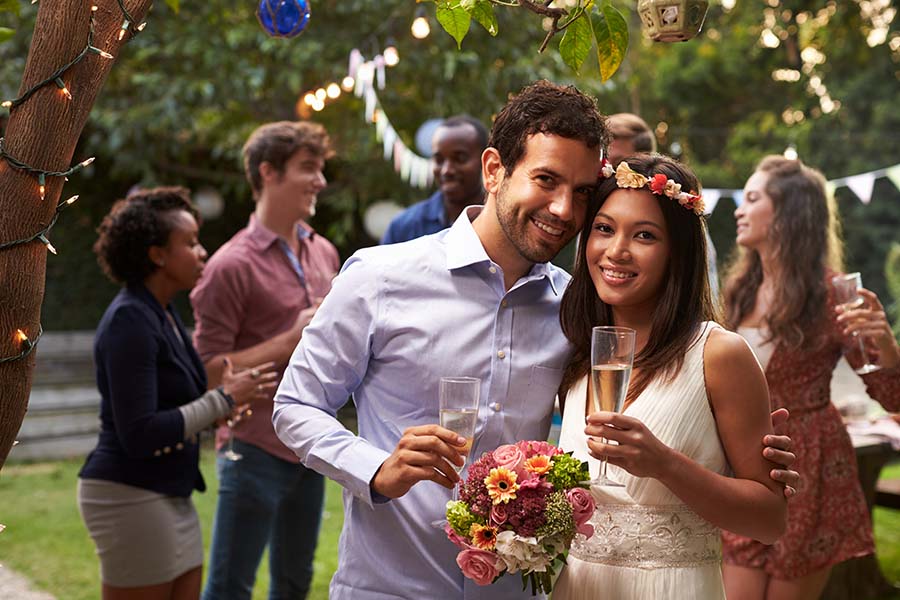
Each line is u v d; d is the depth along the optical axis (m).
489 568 1.79
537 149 1.93
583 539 2.08
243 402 3.08
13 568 5.03
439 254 2.11
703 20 1.96
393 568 2.03
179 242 3.07
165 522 2.96
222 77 7.45
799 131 12.98
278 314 3.73
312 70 7.64
